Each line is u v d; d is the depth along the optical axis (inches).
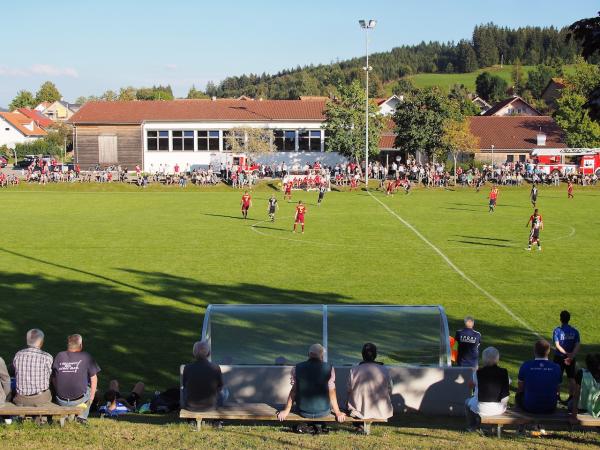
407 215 1833.2
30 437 396.2
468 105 4510.3
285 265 1142.3
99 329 768.9
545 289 967.0
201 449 376.5
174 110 3157.0
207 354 442.6
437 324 530.3
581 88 3267.7
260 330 523.2
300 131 3075.8
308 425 428.8
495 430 429.4
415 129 2856.8
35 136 5113.2
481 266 1133.1
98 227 1593.3
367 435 411.8
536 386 424.5
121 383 608.4
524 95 5698.8
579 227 1600.6
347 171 2773.1
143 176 2726.4
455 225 1630.2
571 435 418.6
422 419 478.6
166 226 1611.7
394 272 1084.5
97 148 3095.5
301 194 2465.6
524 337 744.3
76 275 1053.8
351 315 538.9
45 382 436.5
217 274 1068.5
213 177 2711.6
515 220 1726.1
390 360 503.5
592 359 431.5
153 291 952.3
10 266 1120.8
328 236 1459.2
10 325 777.6
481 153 3235.7
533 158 2908.5
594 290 960.3
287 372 486.9
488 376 425.1
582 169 2768.2
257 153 3024.1
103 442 388.5
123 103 3230.8
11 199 2272.4
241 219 1747.0
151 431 415.5
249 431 419.5
